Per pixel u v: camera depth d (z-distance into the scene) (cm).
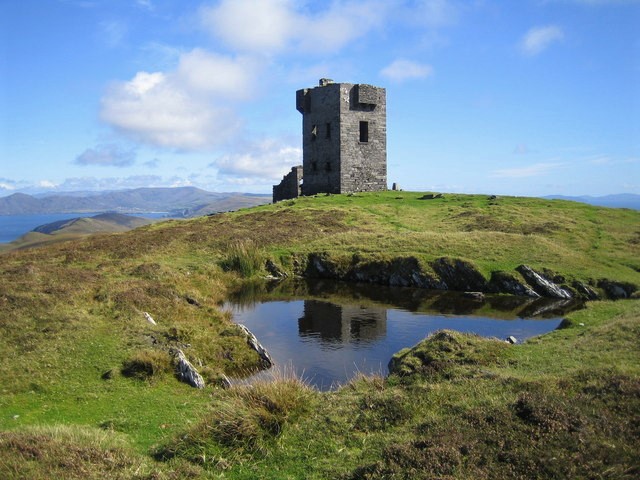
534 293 3098
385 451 935
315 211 5284
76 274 2766
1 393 1399
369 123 6669
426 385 1277
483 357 1528
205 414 1254
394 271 3534
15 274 2641
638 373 1169
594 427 923
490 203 5538
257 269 3784
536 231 4159
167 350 1728
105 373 1559
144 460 987
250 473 952
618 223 4475
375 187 6800
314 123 6719
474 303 2938
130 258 3550
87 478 857
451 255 3591
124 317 2064
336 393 1349
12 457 895
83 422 1249
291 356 2034
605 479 782
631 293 2916
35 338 1758
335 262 3778
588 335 1675
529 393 1073
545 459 838
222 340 1984
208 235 4291
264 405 1166
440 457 875
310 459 981
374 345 2170
